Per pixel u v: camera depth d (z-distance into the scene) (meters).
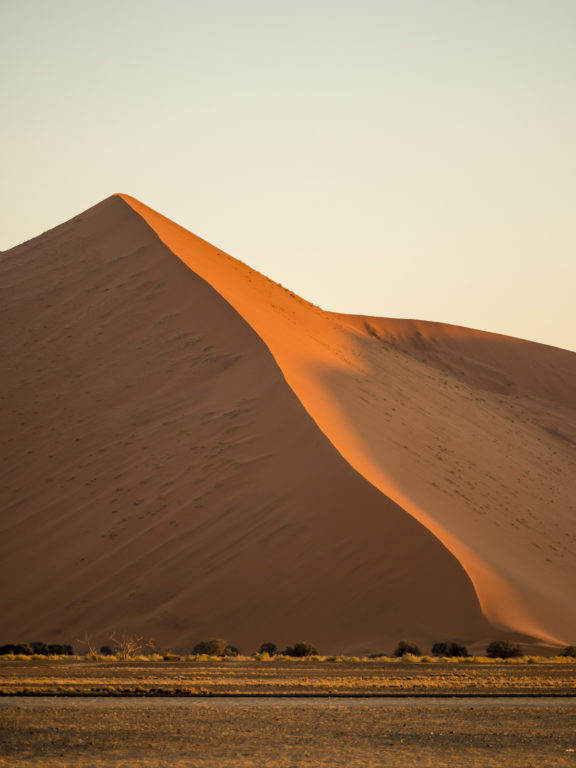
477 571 127.56
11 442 187.75
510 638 114.56
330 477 143.00
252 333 193.62
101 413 187.75
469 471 185.00
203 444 163.25
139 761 39.94
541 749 43.81
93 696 61.38
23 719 50.59
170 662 95.62
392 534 130.38
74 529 156.38
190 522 145.38
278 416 162.50
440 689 67.81
